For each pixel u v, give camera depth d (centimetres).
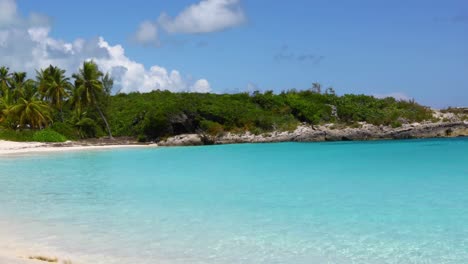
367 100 8081
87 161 3909
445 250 1146
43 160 4038
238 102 7838
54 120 8288
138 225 1430
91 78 7519
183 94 8638
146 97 9131
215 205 1761
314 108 7700
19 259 1015
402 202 1797
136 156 4459
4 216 1572
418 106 7844
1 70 8681
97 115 8138
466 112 7612
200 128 6931
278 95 8231
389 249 1160
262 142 6544
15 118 7231
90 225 1432
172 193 2067
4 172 3036
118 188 2239
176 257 1108
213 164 3525
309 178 2581
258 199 1892
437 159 3659
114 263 1059
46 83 7662
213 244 1215
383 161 3556
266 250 1162
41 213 1622
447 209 1648
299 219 1505
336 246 1191
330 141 6669
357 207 1703
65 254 1128
